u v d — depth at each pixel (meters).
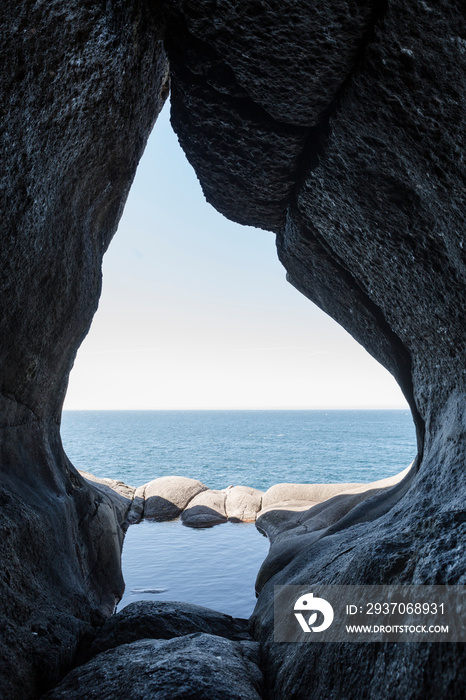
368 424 157.75
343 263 6.37
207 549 11.54
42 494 5.42
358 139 4.45
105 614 6.16
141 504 16.27
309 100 4.55
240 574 9.48
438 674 2.40
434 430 5.66
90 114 4.40
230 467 40.84
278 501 15.74
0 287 4.20
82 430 117.19
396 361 6.85
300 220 6.50
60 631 4.10
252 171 5.98
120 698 3.22
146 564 10.21
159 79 5.51
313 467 41.38
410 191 4.35
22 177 3.90
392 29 3.39
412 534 3.64
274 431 114.06
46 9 3.27
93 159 5.02
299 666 3.59
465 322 4.45
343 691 2.96
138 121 5.52
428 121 3.67
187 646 4.08
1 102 3.35
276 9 3.72
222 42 4.27
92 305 6.91
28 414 5.73
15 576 3.98
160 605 5.50
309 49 3.97
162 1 4.20
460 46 3.11
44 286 5.02
